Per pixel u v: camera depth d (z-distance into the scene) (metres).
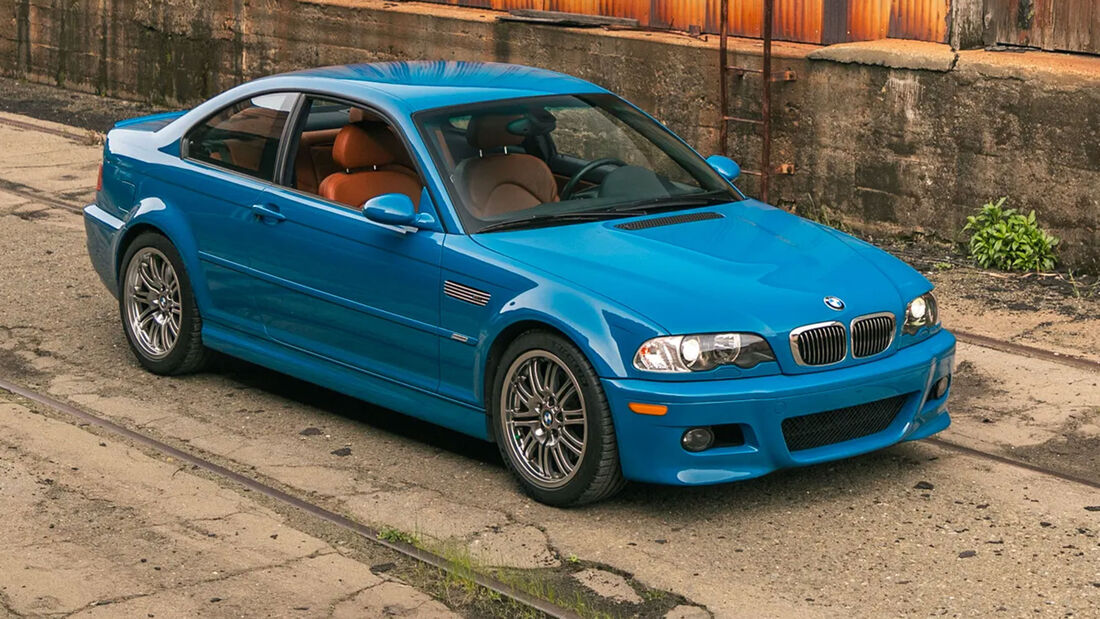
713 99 11.70
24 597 5.06
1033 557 5.40
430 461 6.46
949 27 10.38
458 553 5.36
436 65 7.48
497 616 4.96
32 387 7.40
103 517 5.77
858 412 5.86
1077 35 9.99
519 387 5.95
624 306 5.60
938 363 6.11
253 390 7.45
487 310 5.95
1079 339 8.16
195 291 7.31
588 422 5.66
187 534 5.62
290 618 4.93
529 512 5.87
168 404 7.19
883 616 4.94
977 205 10.11
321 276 6.64
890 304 5.95
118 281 7.74
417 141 6.42
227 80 16.28
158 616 4.93
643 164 6.85
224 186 7.12
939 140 10.20
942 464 6.36
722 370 5.54
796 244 6.32
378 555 5.47
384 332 6.42
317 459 6.48
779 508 5.88
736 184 11.64
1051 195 9.70
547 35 12.89
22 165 13.16
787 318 5.65
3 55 18.61
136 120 8.31
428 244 6.19
